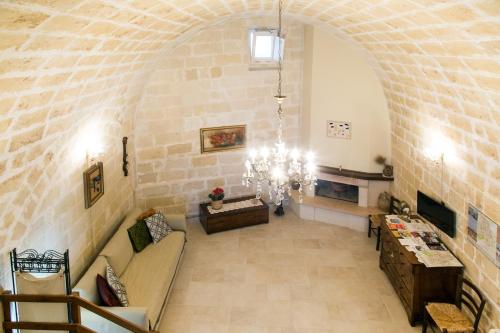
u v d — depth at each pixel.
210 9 4.80
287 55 7.70
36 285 3.37
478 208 4.47
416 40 4.09
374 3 3.65
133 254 5.95
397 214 6.62
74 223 4.75
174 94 7.22
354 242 7.07
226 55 7.37
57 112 3.65
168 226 6.55
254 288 5.80
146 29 4.12
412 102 5.79
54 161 4.11
